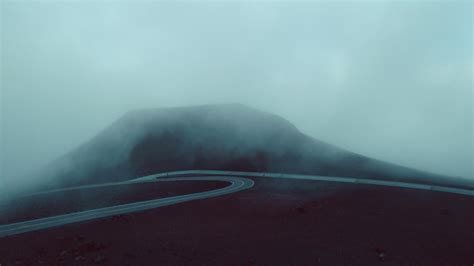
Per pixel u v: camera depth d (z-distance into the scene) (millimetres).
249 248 17609
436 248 17625
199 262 15688
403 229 21531
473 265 15430
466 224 23453
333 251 17078
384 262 15617
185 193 44906
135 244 18531
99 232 22250
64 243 19750
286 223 23438
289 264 15422
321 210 28234
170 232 21344
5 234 24219
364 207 29938
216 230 21719
